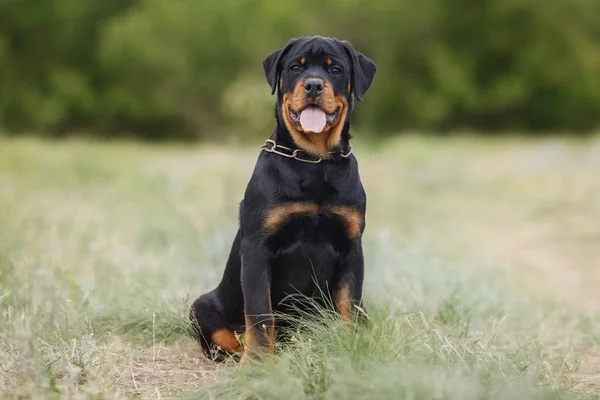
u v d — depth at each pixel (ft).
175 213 35.68
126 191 42.04
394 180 53.72
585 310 22.11
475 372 13.02
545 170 56.39
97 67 118.32
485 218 41.22
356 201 15.61
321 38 16.57
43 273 19.97
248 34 114.83
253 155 63.36
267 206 15.25
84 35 118.11
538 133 129.08
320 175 15.37
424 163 61.26
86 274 22.62
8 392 13.03
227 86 116.26
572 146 72.33
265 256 15.38
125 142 99.19
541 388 13.15
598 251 31.94
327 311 15.40
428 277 23.04
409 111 126.00
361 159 66.13
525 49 126.21
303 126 15.23
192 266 24.59
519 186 50.67
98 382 13.66
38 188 41.19
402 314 16.94
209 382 14.49
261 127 115.03
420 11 122.31
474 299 21.11
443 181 52.47
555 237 34.96
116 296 19.93
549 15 125.70
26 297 18.06
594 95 126.62
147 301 19.24
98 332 17.63
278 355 14.89
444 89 124.77
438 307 19.52
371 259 24.82
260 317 15.19
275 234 15.34
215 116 119.14
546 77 126.31
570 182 49.42
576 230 35.70
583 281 27.14
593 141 77.41
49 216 31.78
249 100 115.03
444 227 38.09
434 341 14.78
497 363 14.33
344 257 15.79
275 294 15.97
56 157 52.21
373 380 12.34
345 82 16.35
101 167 50.52
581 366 16.80
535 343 17.66
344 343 14.26
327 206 15.31
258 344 15.03
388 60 125.80
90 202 38.42
